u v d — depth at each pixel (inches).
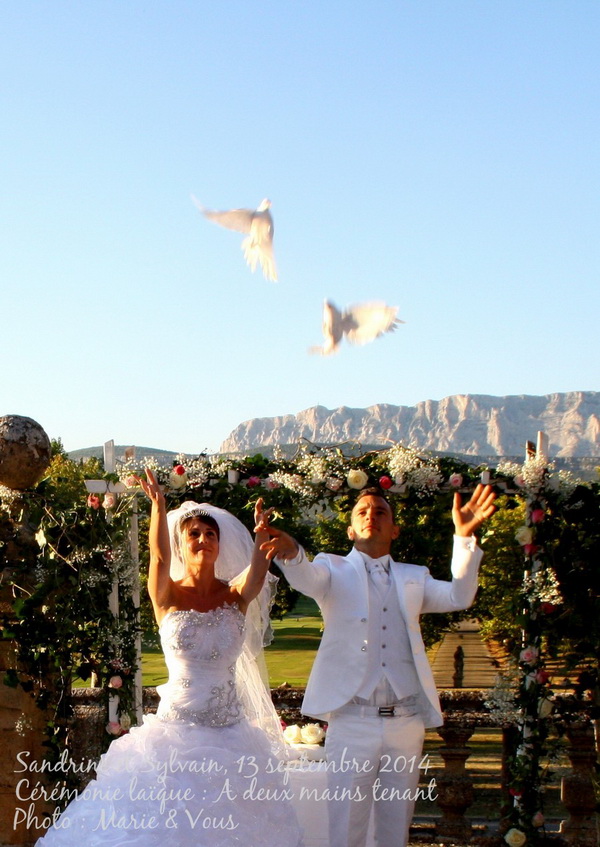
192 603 202.7
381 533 215.0
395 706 199.6
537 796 247.6
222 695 195.6
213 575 206.8
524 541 253.6
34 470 259.9
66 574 256.1
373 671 201.2
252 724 209.8
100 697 263.6
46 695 254.1
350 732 197.9
